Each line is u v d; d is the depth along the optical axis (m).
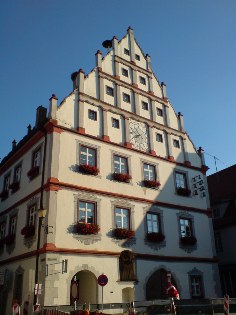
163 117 28.95
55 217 19.20
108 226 21.38
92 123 23.53
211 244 27.27
